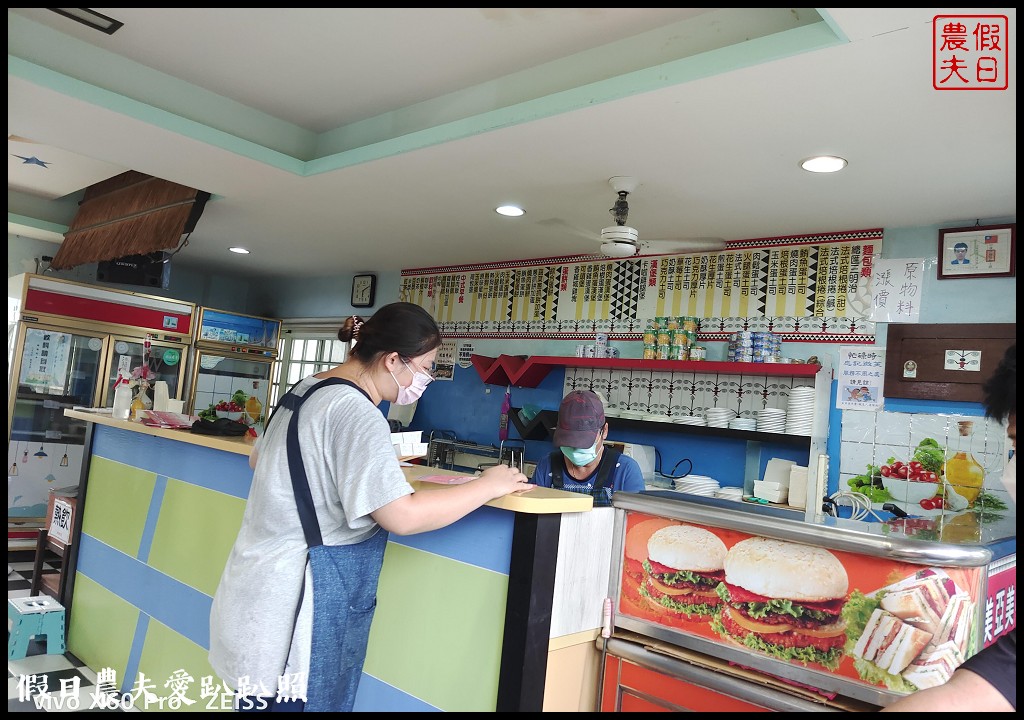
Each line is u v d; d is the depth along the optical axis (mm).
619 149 3053
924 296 3703
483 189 3785
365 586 1823
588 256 5176
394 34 2793
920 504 3596
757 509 1999
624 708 1894
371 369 1885
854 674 1598
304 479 1728
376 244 5473
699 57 2355
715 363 4141
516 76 3023
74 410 3984
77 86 3043
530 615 1777
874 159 2908
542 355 5332
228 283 8117
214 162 3756
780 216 3814
